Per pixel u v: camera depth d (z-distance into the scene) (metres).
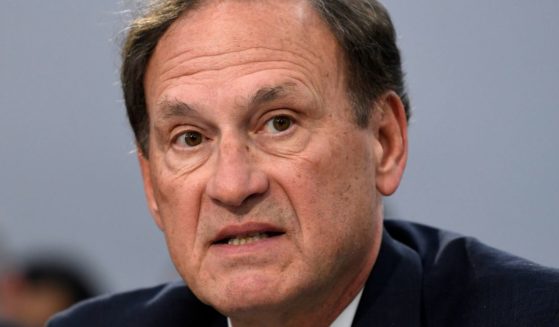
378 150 6.26
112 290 12.34
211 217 5.86
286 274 5.80
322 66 5.96
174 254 6.11
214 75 5.88
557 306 6.12
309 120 5.88
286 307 5.94
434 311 6.36
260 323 6.13
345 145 5.96
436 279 6.50
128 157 12.57
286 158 5.80
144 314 7.39
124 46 6.45
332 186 5.88
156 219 6.58
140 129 6.48
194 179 5.93
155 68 6.17
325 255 5.86
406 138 6.43
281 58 5.88
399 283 6.43
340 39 6.05
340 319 6.33
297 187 5.79
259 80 5.80
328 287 6.06
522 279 6.31
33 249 12.46
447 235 6.93
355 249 6.05
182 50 6.00
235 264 5.82
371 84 6.19
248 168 5.77
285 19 5.95
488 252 6.61
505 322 6.16
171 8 6.07
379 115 6.27
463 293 6.41
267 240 5.81
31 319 11.26
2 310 11.29
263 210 5.77
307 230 5.81
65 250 12.47
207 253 5.93
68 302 11.34
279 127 5.88
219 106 5.83
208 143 5.96
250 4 5.96
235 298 5.82
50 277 11.34
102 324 7.46
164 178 6.07
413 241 6.96
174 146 6.07
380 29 6.29
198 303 7.31
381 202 6.47
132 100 6.43
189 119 5.93
